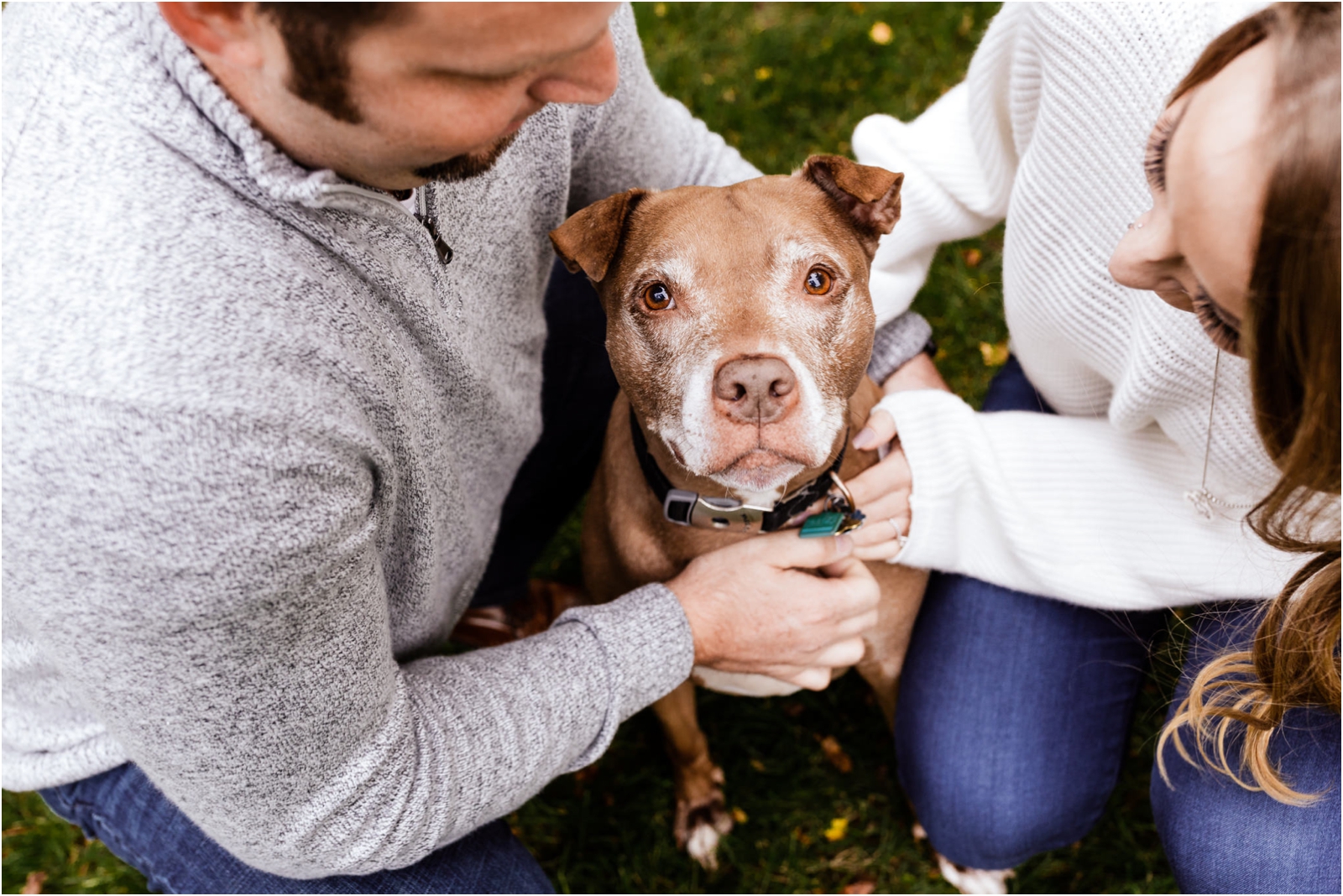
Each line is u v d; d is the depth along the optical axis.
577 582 3.42
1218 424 1.85
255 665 1.45
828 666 2.29
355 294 1.47
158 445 1.22
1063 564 2.24
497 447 2.13
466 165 1.40
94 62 1.22
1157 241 1.47
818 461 1.75
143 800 2.06
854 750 3.12
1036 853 2.67
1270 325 1.32
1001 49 2.04
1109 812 2.96
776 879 2.98
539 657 1.91
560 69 1.26
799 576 2.14
